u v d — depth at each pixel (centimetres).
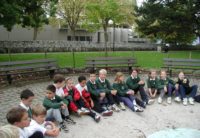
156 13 1532
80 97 448
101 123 423
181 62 748
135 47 2086
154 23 1588
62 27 2397
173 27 1529
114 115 457
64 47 1759
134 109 473
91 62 759
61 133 381
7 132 141
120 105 487
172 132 380
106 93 479
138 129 411
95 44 1897
